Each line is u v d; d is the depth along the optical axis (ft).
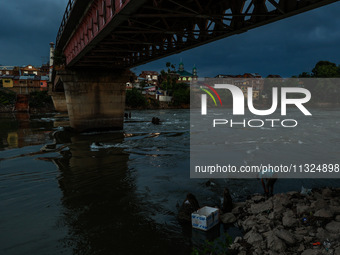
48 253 17.90
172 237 19.75
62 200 27.84
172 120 142.82
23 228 21.62
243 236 19.61
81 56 65.10
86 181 34.45
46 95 273.54
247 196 28.09
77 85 85.76
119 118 92.12
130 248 18.30
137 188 31.32
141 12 37.88
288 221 20.02
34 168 41.47
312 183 32.09
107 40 51.44
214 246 18.31
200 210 22.31
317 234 17.88
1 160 47.34
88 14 49.90
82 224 22.17
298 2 26.35
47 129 98.53
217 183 32.63
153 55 61.72
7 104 254.88
